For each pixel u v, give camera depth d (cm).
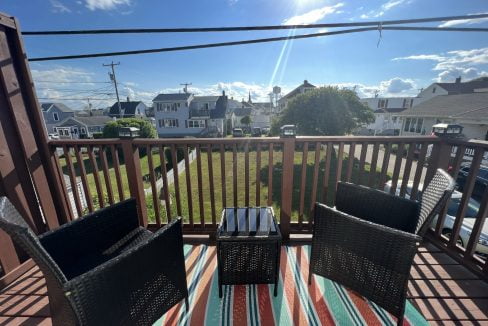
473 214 328
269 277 145
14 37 167
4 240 160
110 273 91
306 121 1254
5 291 154
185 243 206
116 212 139
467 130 1190
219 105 2827
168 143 193
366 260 120
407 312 132
